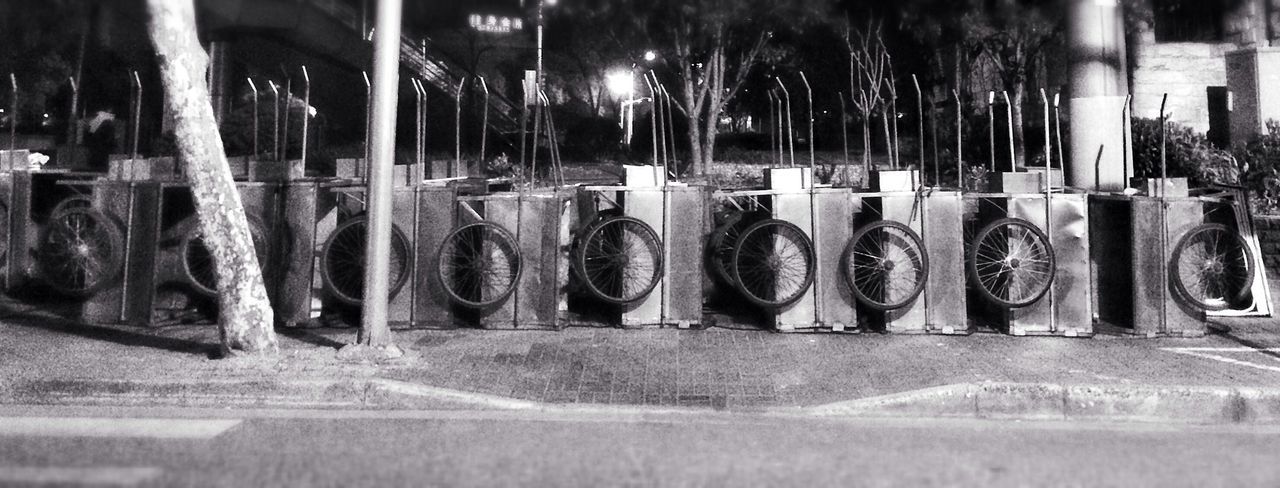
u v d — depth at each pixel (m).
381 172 7.55
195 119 7.26
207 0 19.84
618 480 4.68
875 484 4.63
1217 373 7.05
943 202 8.89
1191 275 8.68
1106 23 11.00
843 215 8.98
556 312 8.95
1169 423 6.39
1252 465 5.12
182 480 4.64
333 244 9.29
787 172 9.09
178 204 9.38
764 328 9.09
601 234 9.41
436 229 9.07
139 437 5.68
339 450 5.34
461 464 5.01
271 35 21.75
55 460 5.06
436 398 6.67
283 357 7.43
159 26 7.14
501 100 25.94
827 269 8.95
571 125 24.45
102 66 19.22
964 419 6.45
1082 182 11.06
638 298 8.95
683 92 16.83
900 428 6.10
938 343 8.41
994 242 9.02
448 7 25.83
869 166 11.78
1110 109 10.98
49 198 11.16
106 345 8.05
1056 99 9.57
